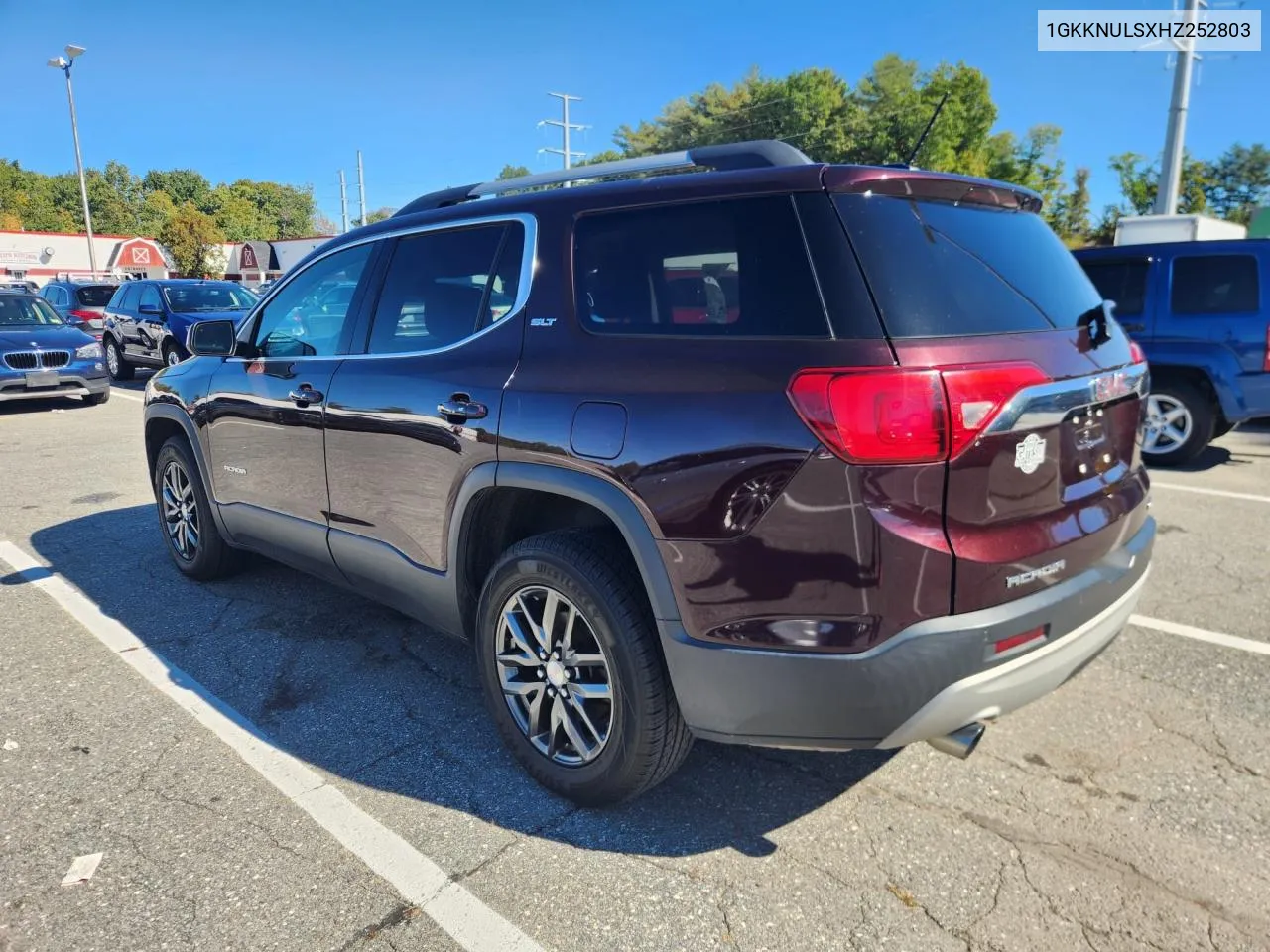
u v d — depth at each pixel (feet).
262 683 11.92
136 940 7.25
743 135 173.47
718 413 7.36
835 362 6.95
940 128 137.28
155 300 48.52
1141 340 24.40
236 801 9.20
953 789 9.31
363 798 9.26
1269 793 9.18
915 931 7.30
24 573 16.43
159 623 14.01
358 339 11.34
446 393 9.57
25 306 40.93
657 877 8.01
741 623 7.33
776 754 10.12
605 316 8.65
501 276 9.69
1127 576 8.54
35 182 364.79
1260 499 21.17
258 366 12.81
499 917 7.51
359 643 13.24
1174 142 55.06
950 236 8.04
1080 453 8.09
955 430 6.82
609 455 7.97
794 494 7.00
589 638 8.79
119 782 9.53
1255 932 7.25
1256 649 12.67
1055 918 7.42
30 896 7.76
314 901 7.70
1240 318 23.04
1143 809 8.93
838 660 7.00
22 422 35.27
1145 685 11.55
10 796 9.27
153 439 16.28
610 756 8.50
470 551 9.87
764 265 7.64
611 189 8.97
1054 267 9.16
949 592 6.93
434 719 10.96
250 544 14.02
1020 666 7.34
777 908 7.59
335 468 11.34
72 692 11.64
